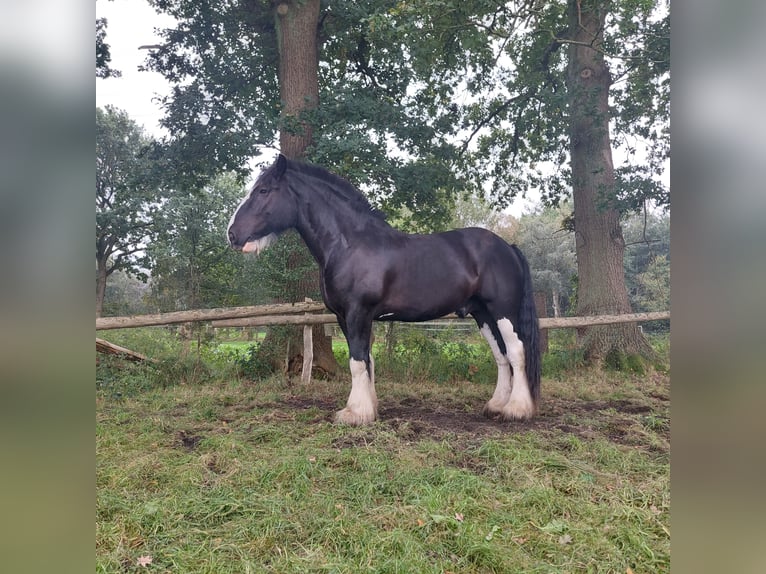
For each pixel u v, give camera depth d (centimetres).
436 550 201
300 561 193
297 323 520
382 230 377
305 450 305
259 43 735
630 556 196
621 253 694
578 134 709
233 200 1279
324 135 555
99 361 516
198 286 808
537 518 225
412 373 575
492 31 677
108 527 212
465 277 372
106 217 1191
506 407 380
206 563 191
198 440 339
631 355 639
